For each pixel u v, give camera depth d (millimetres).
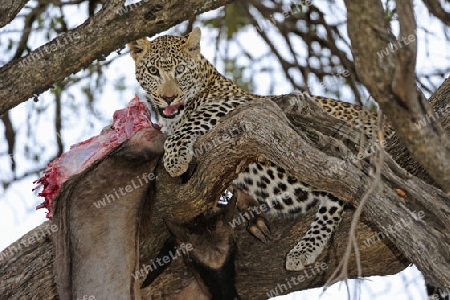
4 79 9250
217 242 9328
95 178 8617
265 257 9797
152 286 9672
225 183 8672
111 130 9258
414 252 7547
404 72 6078
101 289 8633
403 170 8102
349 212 9961
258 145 8141
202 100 12430
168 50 12555
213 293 9445
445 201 8016
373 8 6105
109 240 8688
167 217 9102
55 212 8641
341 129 8773
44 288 9250
